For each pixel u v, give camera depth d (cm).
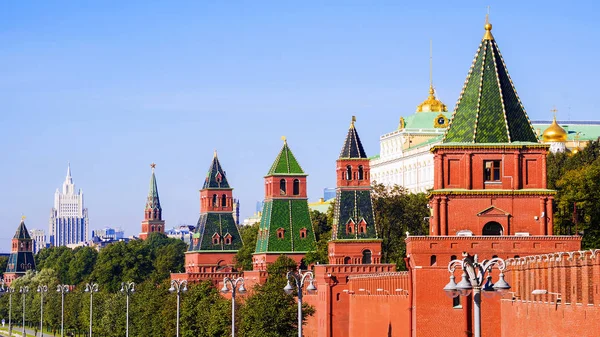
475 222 14600
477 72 14950
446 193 14600
